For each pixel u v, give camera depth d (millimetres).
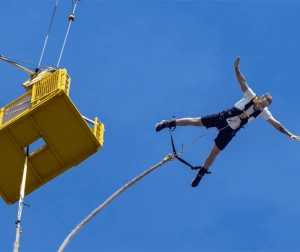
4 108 45375
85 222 36188
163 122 40250
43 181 46312
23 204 40906
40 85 44594
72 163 45906
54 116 44406
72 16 51719
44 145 45844
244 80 39344
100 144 45781
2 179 46250
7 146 45125
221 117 39594
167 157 38844
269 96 39031
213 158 40281
